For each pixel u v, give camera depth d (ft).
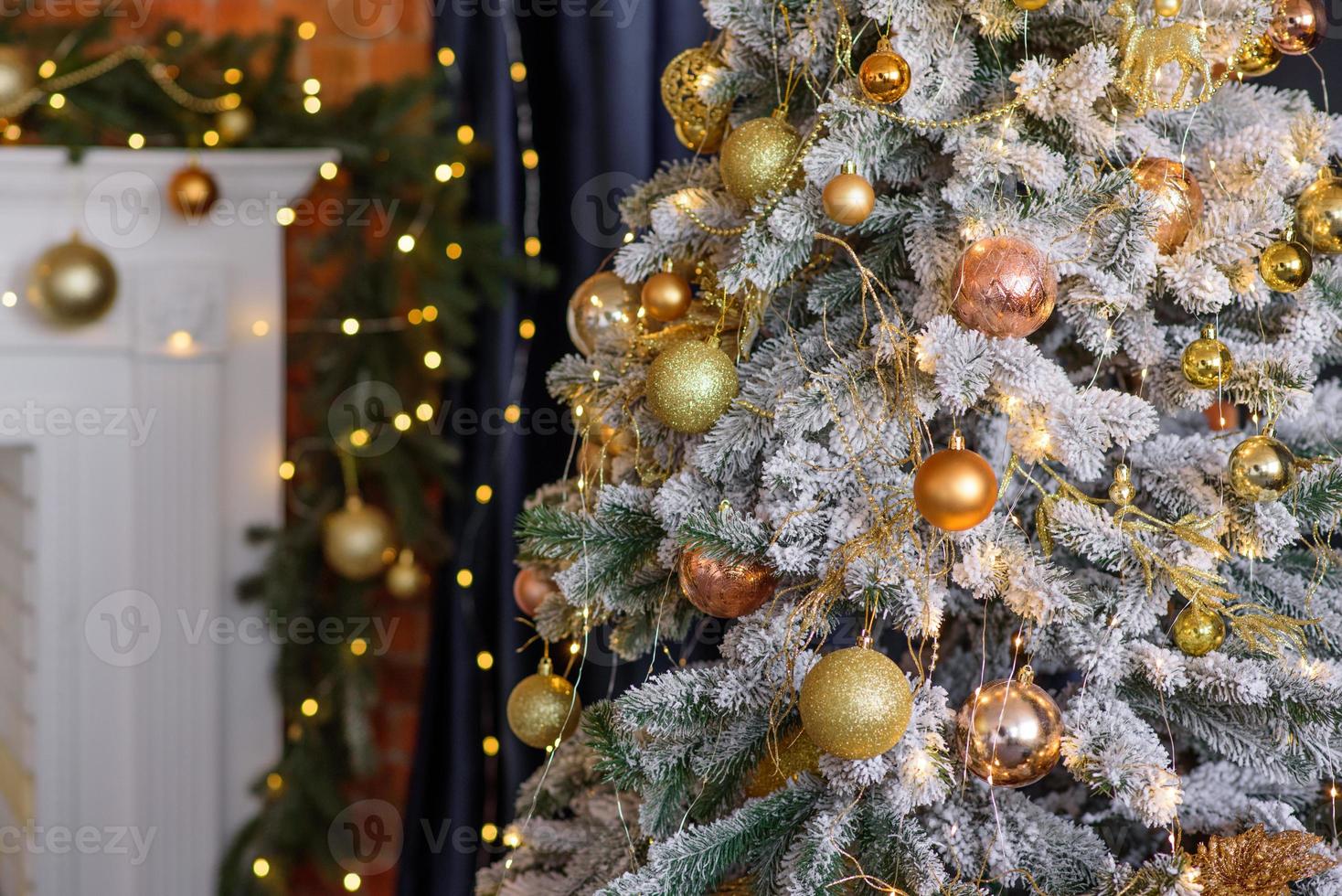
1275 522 6.63
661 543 7.02
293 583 11.13
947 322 6.48
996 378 6.48
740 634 6.82
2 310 11.03
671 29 9.46
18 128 10.62
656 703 6.68
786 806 6.78
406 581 11.33
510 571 10.10
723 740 6.79
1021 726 6.48
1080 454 6.49
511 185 10.05
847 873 6.68
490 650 10.59
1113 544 6.61
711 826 6.69
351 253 11.04
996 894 6.78
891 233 6.92
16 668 12.50
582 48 9.52
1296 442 7.18
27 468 11.66
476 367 10.83
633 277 7.22
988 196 6.70
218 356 11.49
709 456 6.81
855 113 6.68
